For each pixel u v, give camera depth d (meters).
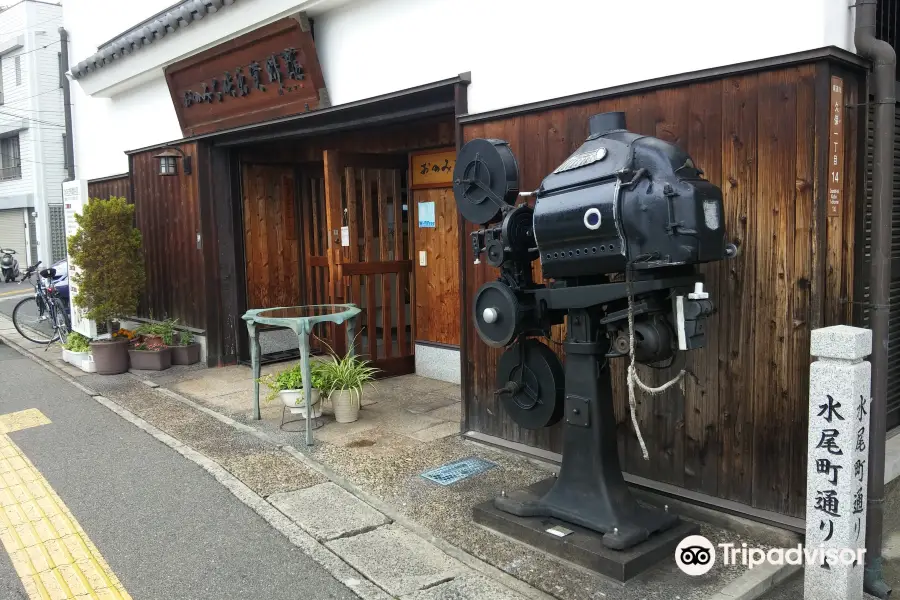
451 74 5.23
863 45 3.32
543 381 3.69
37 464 5.00
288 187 8.72
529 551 3.49
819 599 2.98
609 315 3.25
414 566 3.43
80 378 7.79
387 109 5.87
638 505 3.55
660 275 3.08
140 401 6.71
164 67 8.12
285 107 6.86
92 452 5.24
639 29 3.97
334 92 6.42
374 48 5.92
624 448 4.21
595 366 3.47
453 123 6.50
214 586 3.30
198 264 8.27
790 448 3.47
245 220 8.41
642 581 3.17
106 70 9.20
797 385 3.42
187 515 4.09
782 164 3.39
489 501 3.91
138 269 8.36
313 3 6.08
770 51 3.44
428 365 7.16
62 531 3.92
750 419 3.60
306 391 5.15
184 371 8.02
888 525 3.88
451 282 6.85
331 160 6.66
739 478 3.67
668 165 2.98
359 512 4.06
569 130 4.34
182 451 5.20
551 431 4.73
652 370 4.01
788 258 3.40
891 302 4.52
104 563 3.54
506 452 4.91
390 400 6.36
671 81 3.75
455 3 5.14
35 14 21.19
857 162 3.56
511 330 3.56
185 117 8.24
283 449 5.16
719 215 3.04
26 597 3.26
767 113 3.43
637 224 3.00
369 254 6.98
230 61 7.19
